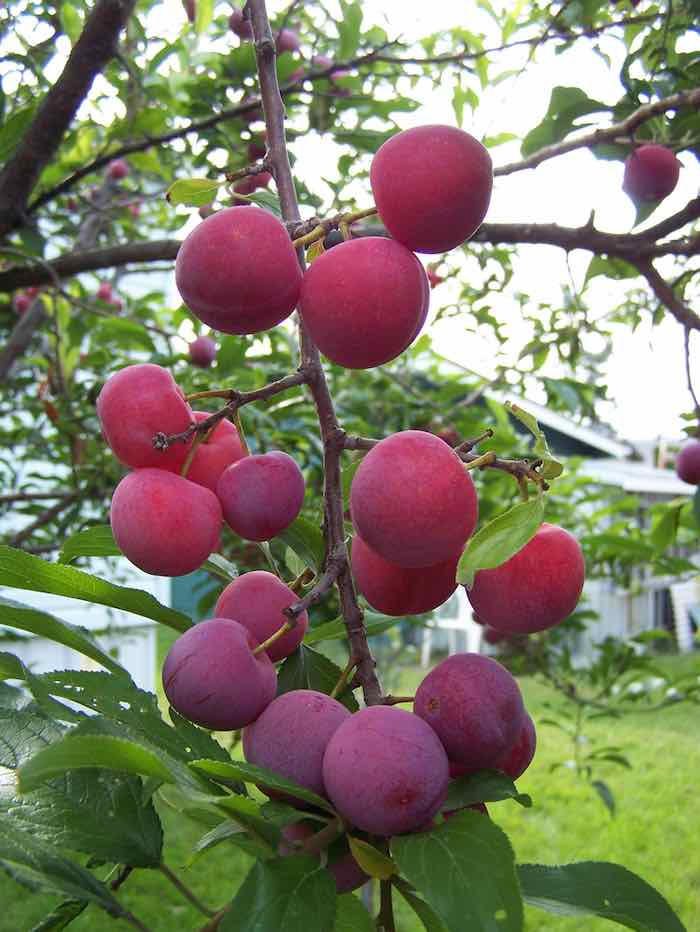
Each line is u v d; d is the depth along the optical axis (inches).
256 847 9.0
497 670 10.3
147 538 10.7
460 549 11.0
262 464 11.8
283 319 10.8
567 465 45.8
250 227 10.1
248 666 10.3
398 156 10.2
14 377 43.8
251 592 11.5
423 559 9.9
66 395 35.2
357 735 9.3
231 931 8.0
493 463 10.0
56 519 36.4
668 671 97.9
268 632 11.3
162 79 33.2
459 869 8.2
